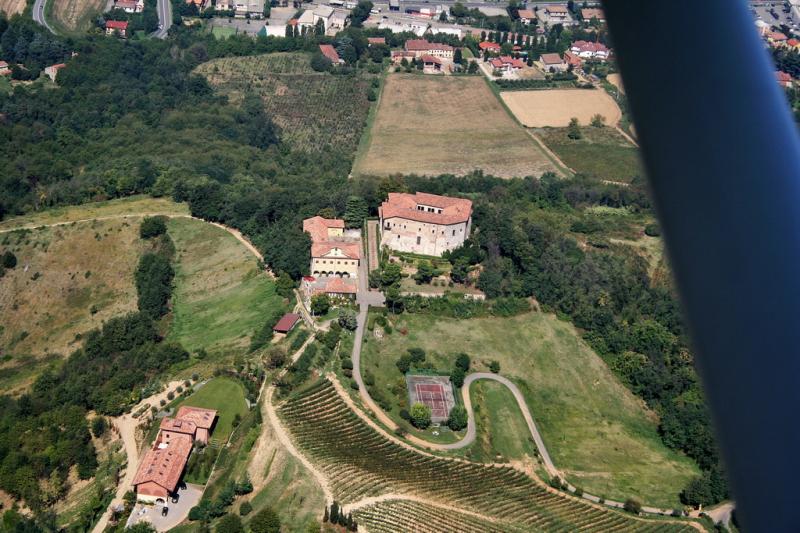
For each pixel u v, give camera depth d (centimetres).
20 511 18125
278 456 18475
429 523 16862
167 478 17688
